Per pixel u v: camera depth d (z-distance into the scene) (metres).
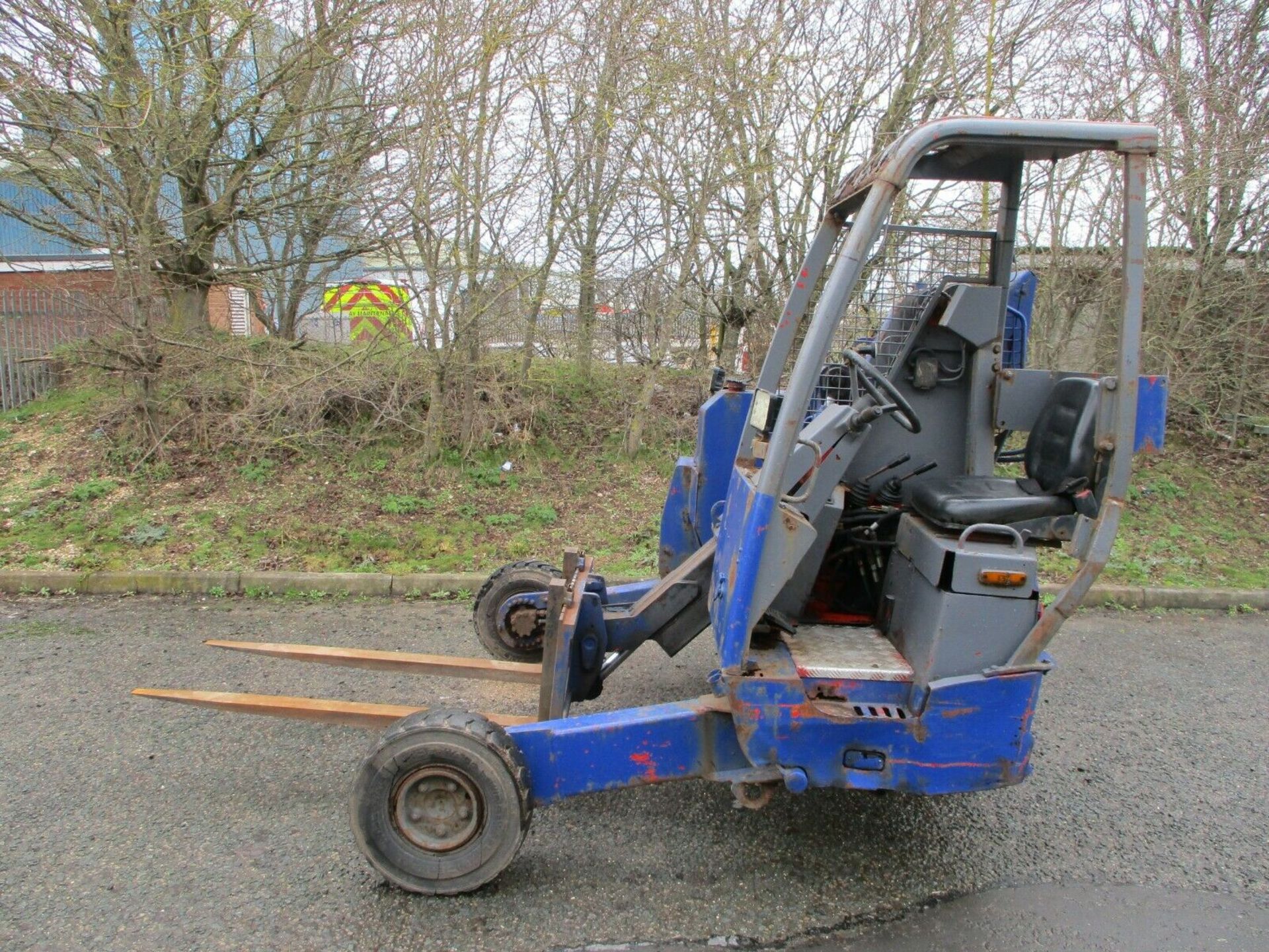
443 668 3.76
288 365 8.09
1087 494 2.86
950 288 3.52
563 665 3.27
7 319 8.98
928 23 7.73
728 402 4.09
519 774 2.75
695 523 4.18
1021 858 3.17
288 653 3.78
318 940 2.62
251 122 8.18
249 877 2.92
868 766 2.76
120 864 2.98
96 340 7.54
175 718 4.13
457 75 7.17
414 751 2.74
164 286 8.02
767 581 2.73
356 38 7.77
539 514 7.21
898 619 3.12
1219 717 4.46
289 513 6.99
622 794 3.51
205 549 6.45
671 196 7.91
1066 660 5.20
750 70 7.57
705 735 2.87
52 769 3.64
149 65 7.21
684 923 2.74
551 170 7.80
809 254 3.31
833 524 3.17
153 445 7.62
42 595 5.94
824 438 2.95
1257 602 6.20
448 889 2.79
